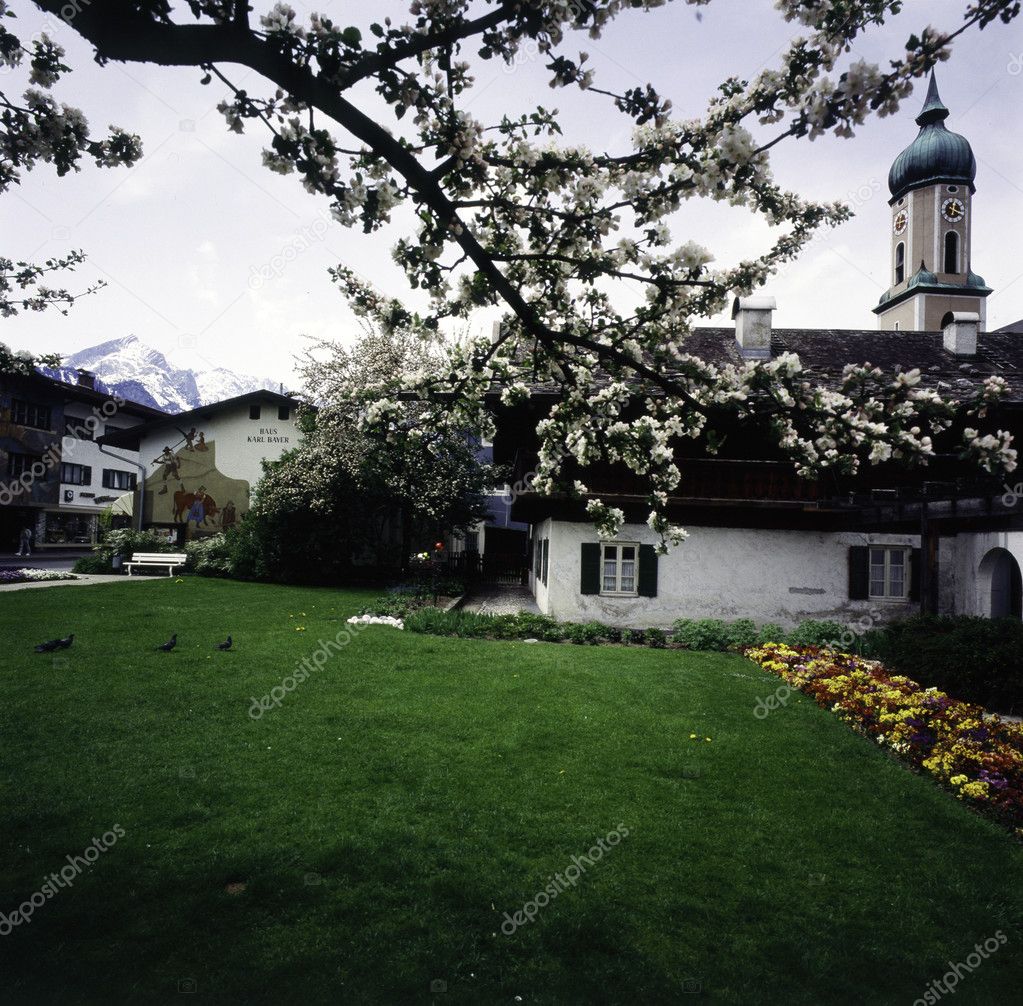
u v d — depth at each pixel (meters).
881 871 4.93
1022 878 4.88
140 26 2.73
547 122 3.62
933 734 7.91
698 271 3.98
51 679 8.97
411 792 5.91
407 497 24.23
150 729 7.25
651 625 15.57
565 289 4.63
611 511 5.04
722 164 3.48
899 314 43.16
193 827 5.13
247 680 9.38
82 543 43.16
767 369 4.08
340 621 15.10
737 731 7.96
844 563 15.48
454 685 9.49
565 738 7.46
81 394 39.00
